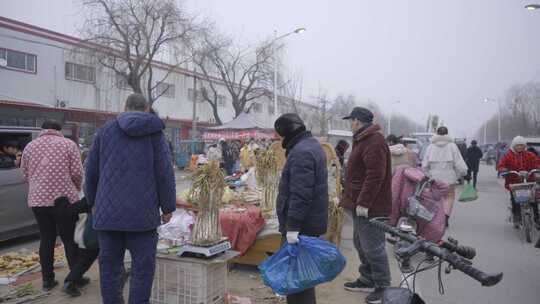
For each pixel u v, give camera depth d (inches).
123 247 145.6
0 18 886.4
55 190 187.8
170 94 1364.4
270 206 237.0
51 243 194.2
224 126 971.3
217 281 172.1
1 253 274.4
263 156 242.2
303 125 144.4
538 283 216.8
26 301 180.9
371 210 177.2
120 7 866.8
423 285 213.5
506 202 541.0
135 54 956.6
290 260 132.0
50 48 972.6
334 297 189.0
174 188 147.5
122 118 140.2
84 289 196.1
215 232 171.3
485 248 289.6
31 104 819.4
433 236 252.1
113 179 137.3
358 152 183.5
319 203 140.6
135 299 138.9
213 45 1197.7
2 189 280.8
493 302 190.7
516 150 338.6
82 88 1032.2
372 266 180.2
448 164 335.6
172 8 910.4
